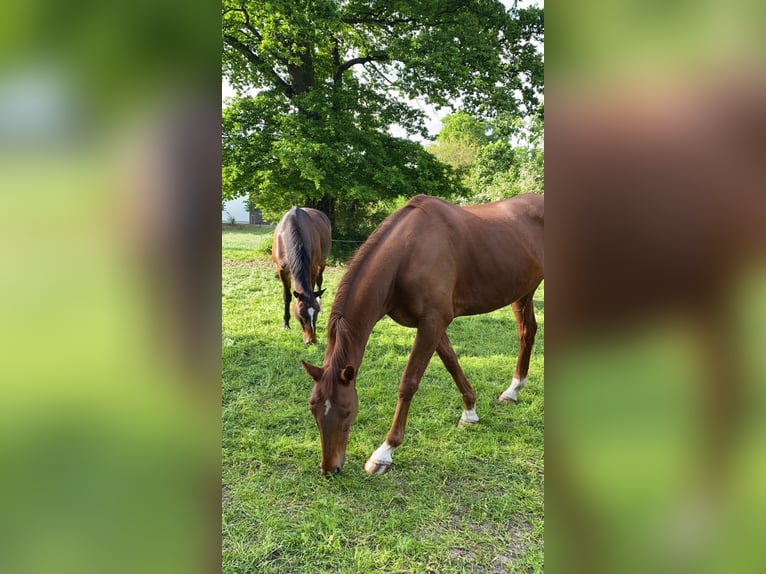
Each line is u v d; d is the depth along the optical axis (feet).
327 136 29.55
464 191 34.86
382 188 30.91
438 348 8.96
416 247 8.03
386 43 32.22
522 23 30.71
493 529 6.48
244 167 29.32
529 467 7.91
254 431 8.89
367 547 6.12
